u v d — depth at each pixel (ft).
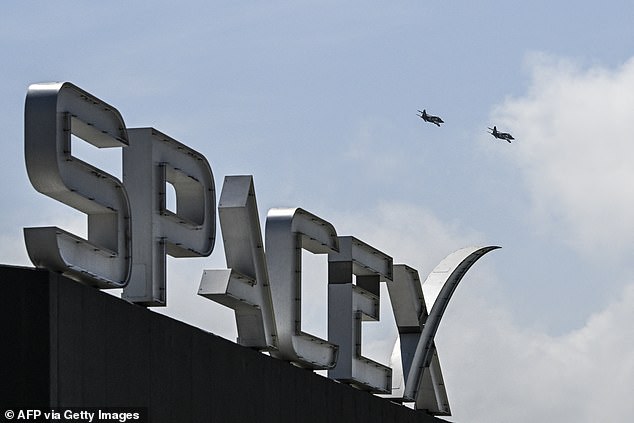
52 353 118.32
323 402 169.78
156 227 144.56
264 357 155.43
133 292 142.72
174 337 136.46
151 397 131.75
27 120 128.47
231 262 160.56
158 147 146.41
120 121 137.59
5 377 116.88
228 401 146.30
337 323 182.70
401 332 203.51
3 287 117.60
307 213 173.88
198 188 152.56
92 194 133.18
